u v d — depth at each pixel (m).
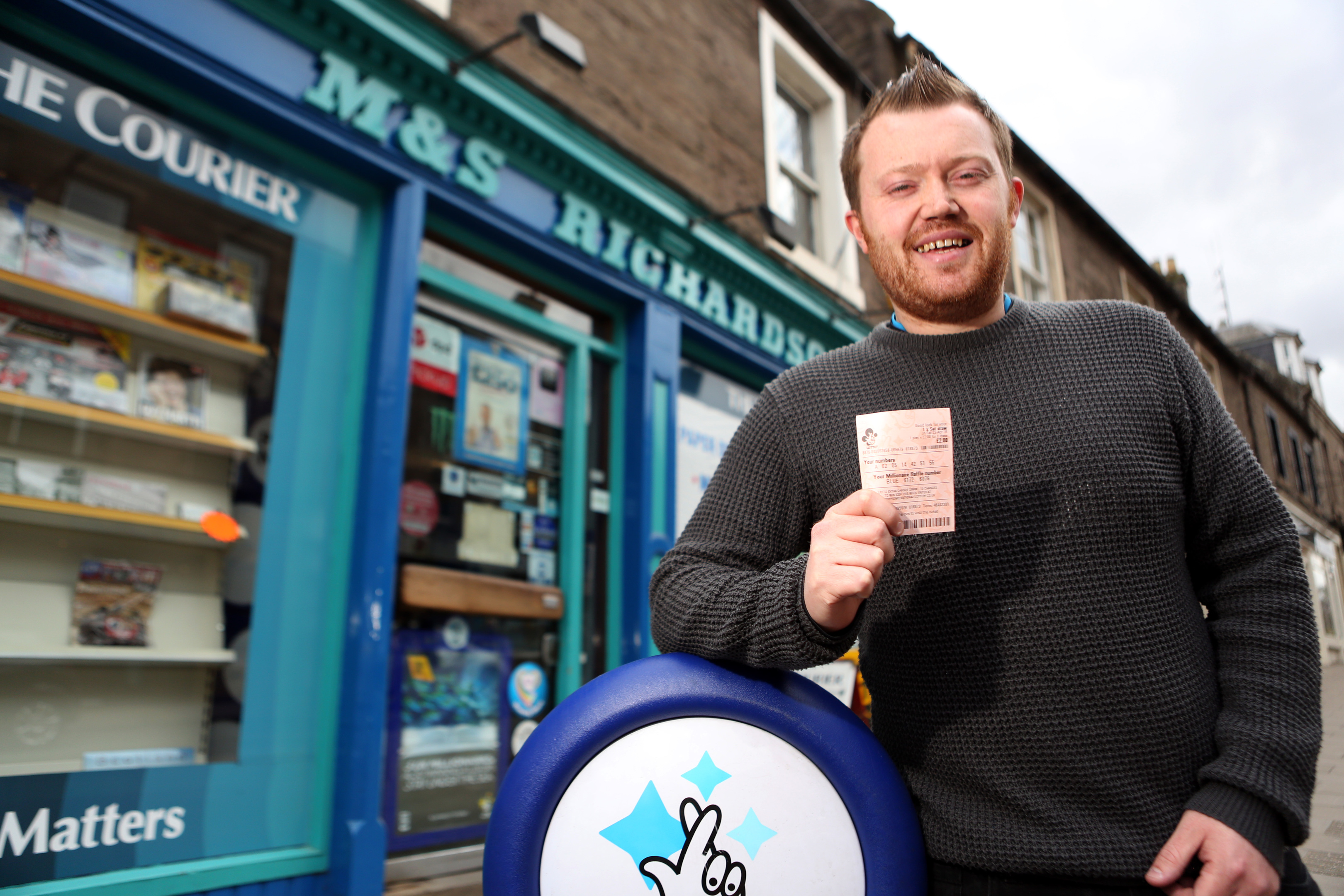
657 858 1.02
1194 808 0.95
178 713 2.54
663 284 4.46
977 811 1.04
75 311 2.51
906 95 1.27
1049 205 9.10
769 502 1.23
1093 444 1.07
